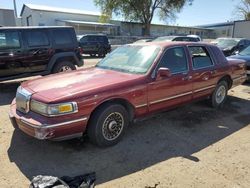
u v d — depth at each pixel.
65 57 9.27
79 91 4.05
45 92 4.08
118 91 4.36
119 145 4.56
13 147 4.44
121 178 3.63
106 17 46.97
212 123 5.68
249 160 4.16
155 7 47.94
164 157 4.20
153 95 4.89
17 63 8.38
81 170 3.80
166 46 5.27
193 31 63.50
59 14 47.06
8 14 33.31
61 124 3.84
